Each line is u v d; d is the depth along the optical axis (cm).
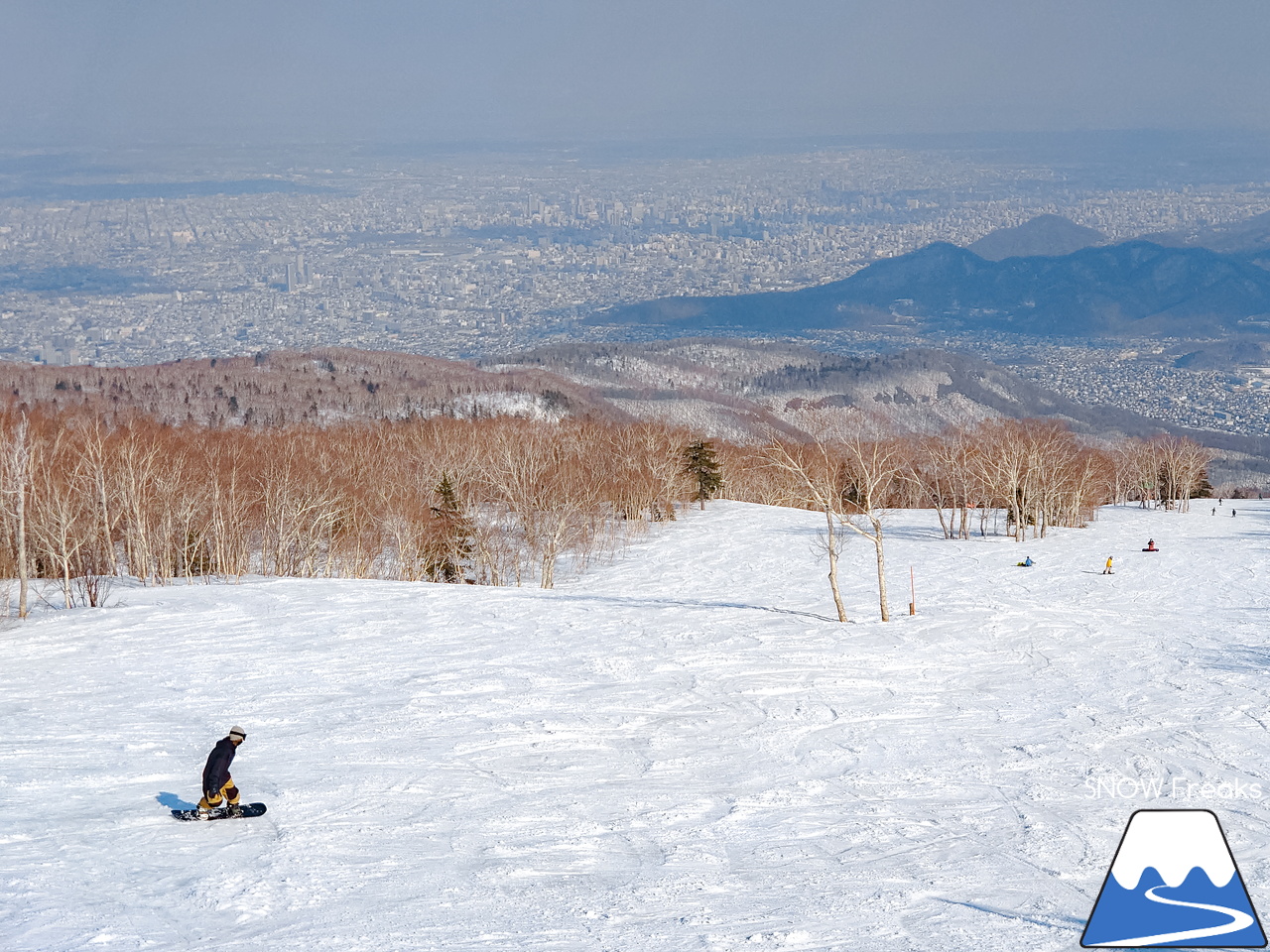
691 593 7550
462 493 10175
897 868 2219
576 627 5316
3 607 5938
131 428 9794
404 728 3416
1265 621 5628
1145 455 15050
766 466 14175
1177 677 4266
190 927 1814
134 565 7975
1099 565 8606
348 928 1825
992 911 1956
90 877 2050
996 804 2698
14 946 1714
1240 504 15088
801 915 1927
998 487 10862
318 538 8688
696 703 3834
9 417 8681
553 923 1870
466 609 5750
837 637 5097
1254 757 3141
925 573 8275
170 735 3266
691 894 2038
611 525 10894
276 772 2888
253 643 4872
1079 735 3406
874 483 5816
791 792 2794
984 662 4575
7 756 2984
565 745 3266
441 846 2312
